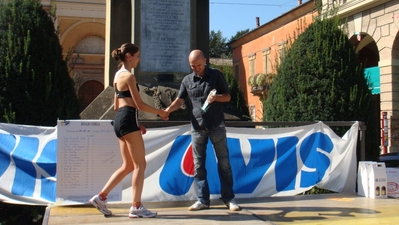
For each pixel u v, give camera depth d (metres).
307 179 6.12
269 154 5.98
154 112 4.64
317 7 8.53
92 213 4.78
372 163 5.89
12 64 6.60
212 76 4.94
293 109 7.24
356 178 6.40
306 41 7.58
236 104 13.66
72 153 5.16
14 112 6.38
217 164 5.51
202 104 4.94
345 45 7.55
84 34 28.30
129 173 5.15
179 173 5.59
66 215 4.68
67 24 27.84
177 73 7.55
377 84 19.39
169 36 7.57
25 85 6.59
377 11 19.31
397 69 18.64
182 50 7.61
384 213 4.88
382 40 19.08
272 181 5.95
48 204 5.34
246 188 5.84
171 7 7.61
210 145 5.71
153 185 5.49
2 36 6.81
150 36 7.49
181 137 5.64
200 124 4.93
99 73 28.69
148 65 7.45
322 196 5.97
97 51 28.53
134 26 7.43
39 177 5.45
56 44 7.12
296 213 4.86
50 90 6.77
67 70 7.27
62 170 5.13
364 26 20.09
